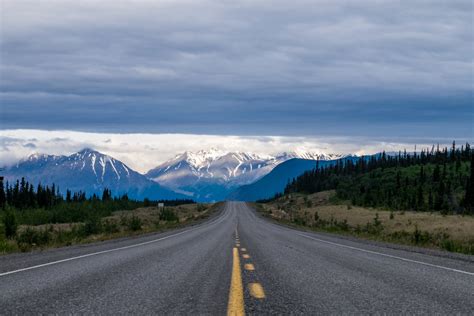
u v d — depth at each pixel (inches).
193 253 585.9
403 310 237.1
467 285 327.3
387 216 3164.4
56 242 931.3
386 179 6584.6
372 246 763.4
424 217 2878.9
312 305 248.4
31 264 444.8
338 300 263.4
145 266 428.8
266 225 1977.1
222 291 289.4
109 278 346.0
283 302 255.9
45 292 282.0
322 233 1321.4
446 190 5024.6
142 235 1212.5
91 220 1368.1
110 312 226.4
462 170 6441.9
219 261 480.7
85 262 465.4
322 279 349.1
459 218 2647.6
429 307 245.3
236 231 1363.2
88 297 266.1
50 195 4717.0
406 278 359.3
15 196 4387.3
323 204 6235.2
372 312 232.1
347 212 3976.4
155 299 261.3
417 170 6968.5
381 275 375.2
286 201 7770.7
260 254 569.9
